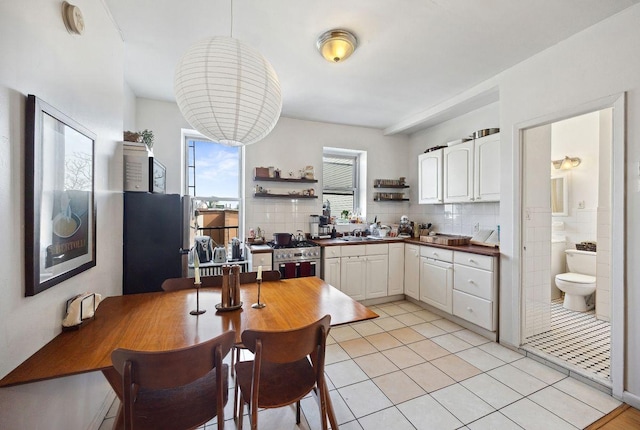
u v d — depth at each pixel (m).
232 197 3.72
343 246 3.51
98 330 1.25
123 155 2.13
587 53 1.96
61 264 1.22
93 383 1.54
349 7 1.77
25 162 1.01
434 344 2.62
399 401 1.83
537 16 1.85
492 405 1.79
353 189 4.52
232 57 1.21
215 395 1.23
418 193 4.34
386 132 4.40
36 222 1.04
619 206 1.80
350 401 1.83
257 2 1.72
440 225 4.08
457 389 1.95
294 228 3.94
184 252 2.44
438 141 4.07
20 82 0.99
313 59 2.38
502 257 2.60
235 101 1.25
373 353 2.45
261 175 3.62
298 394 1.27
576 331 2.78
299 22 1.91
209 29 1.98
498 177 2.89
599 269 3.11
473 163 3.19
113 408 1.75
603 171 3.13
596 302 3.13
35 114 1.04
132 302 1.60
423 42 2.14
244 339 1.12
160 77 2.68
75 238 1.35
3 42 0.91
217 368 1.06
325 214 4.25
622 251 1.79
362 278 3.61
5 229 0.92
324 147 4.12
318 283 2.00
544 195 2.66
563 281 3.35
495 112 3.26
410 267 3.75
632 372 1.76
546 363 2.25
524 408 1.76
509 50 2.24
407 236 4.06
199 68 1.20
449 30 1.99
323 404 1.29
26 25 1.03
